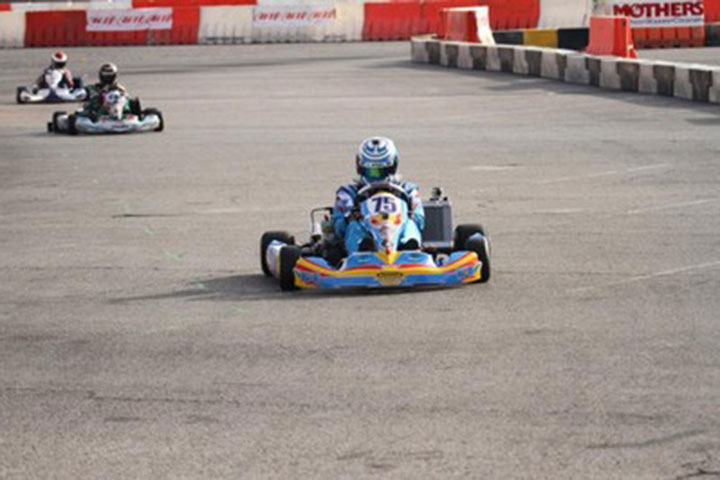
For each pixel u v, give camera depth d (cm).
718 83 7100
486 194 4612
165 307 3064
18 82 9700
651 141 5800
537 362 2477
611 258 3484
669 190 4566
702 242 3666
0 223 4369
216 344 2694
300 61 10475
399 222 3200
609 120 6594
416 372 2431
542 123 6588
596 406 2191
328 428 2127
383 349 2603
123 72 9919
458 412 2184
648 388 2283
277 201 4616
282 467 1956
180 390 2369
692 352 2516
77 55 11562
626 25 8519
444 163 5378
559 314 2864
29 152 6238
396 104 7575
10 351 2698
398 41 12238
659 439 2019
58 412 2264
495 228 3981
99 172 5500
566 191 4625
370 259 3111
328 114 7200
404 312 2916
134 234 4088
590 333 2689
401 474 1912
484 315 2869
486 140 6038
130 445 2078
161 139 6512
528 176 4984
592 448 1991
